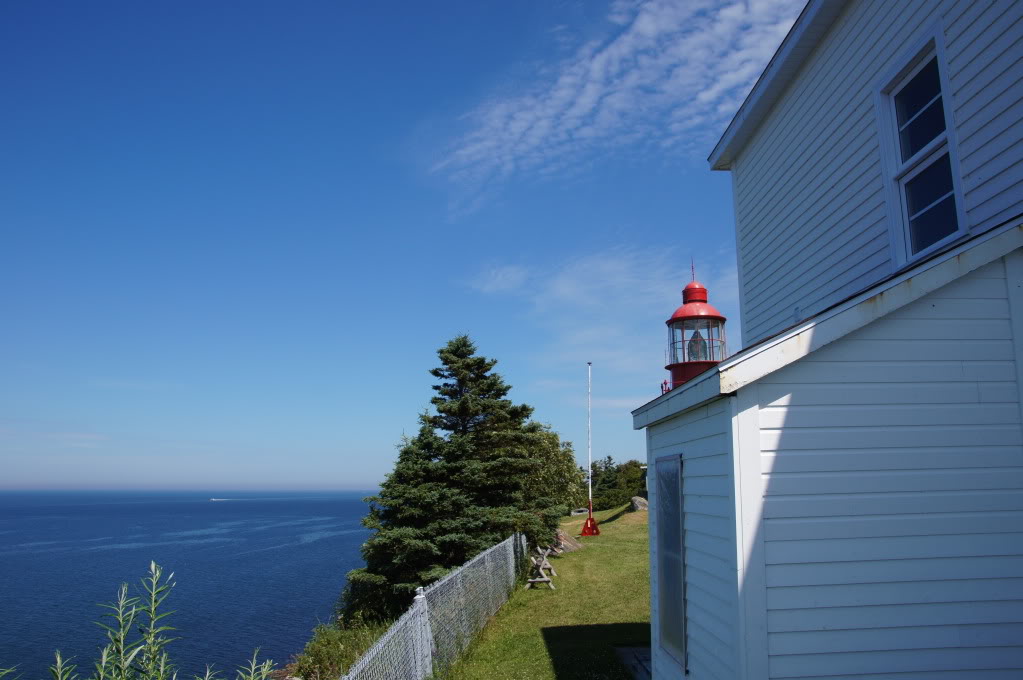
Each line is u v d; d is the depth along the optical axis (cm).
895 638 388
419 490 1666
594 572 1727
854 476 404
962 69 516
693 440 520
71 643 1877
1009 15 474
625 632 1048
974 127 502
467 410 1917
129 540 6556
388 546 1628
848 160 679
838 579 394
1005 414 412
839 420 410
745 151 948
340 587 2891
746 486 402
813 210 749
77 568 3994
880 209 620
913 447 407
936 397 412
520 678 820
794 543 397
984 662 388
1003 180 473
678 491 559
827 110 723
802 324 413
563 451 2609
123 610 346
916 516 400
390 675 623
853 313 411
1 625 2155
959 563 397
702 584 489
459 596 1004
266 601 2506
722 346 1178
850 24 680
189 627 2009
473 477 1758
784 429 408
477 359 2006
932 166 575
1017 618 393
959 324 421
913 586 393
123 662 329
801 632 388
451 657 907
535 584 1616
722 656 439
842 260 686
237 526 8969
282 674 1212
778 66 792
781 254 827
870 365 416
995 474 407
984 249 422
